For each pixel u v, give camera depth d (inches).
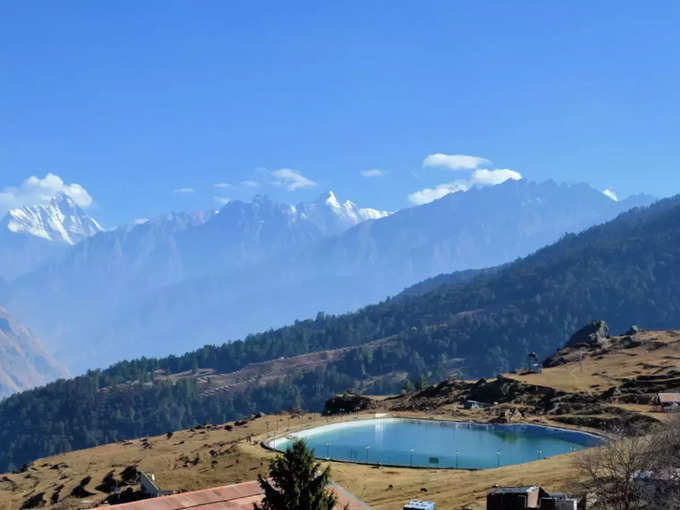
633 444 3147.1
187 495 3036.4
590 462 3358.8
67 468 7726.4
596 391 7559.1
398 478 4891.7
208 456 6171.3
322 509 2399.1
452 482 4522.6
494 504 3213.6
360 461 5644.7
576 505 3056.1
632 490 2930.6
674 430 3211.1
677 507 2763.3
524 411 7308.1
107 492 6033.5
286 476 2405.3
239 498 3031.5
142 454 7785.4
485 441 6333.7
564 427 6432.1
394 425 7234.3
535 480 4114.2
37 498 6309.1
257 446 6274.6
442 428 7017.7
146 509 2913.4
